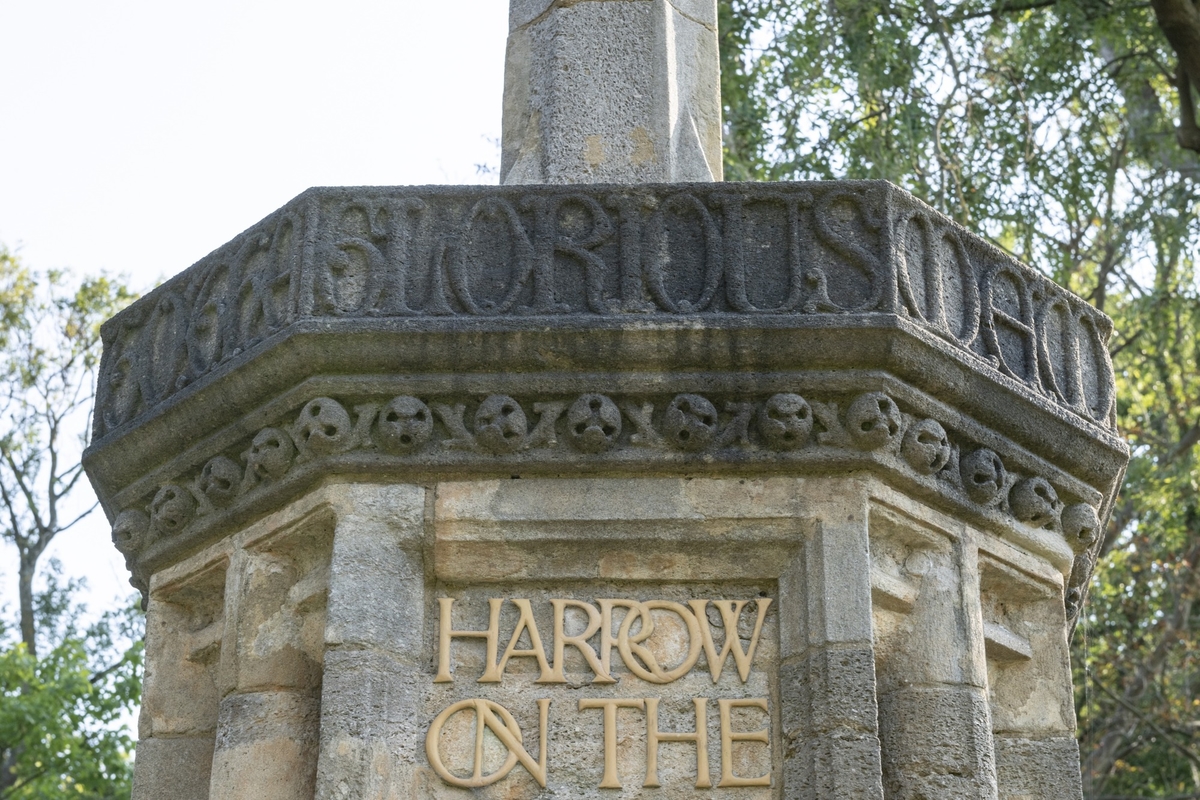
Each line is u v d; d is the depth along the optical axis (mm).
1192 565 13016
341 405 3707
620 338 3648
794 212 3773
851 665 3539
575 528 3672
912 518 3807
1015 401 3934
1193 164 10789
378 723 3502
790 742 3547
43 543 16281
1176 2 8375
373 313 3674
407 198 3793
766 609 3697
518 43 4633
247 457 3854
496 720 3586
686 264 3734
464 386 3691
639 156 4355
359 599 3600
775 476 3717
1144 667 13023
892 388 3725
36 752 12656
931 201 9273
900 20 9383
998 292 4039
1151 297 10695
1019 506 4016
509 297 3686
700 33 4684
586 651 3648
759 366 3693
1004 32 10016
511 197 3791
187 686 4109
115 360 4246
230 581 3898
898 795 3633
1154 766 13680
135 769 4062
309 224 3768
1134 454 12047
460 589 3725
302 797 3646
